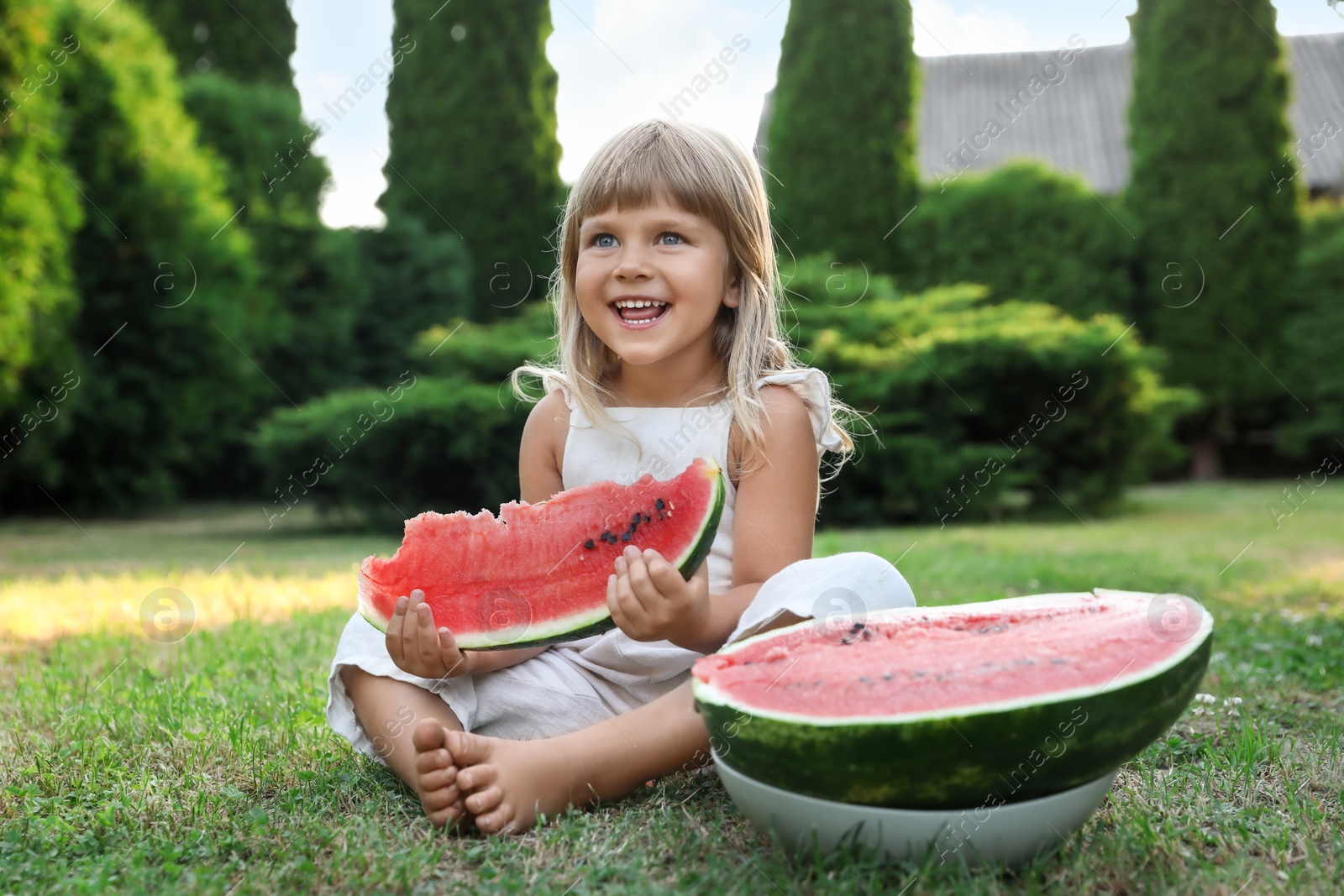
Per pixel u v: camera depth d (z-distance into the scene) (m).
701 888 1.46
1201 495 11.27
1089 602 1.76
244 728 2.29
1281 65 12.15
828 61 11.39
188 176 9.40
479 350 9.35
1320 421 12.67
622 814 1.81
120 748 2.21
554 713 2.01
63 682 2.90
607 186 2.06
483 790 1.69
